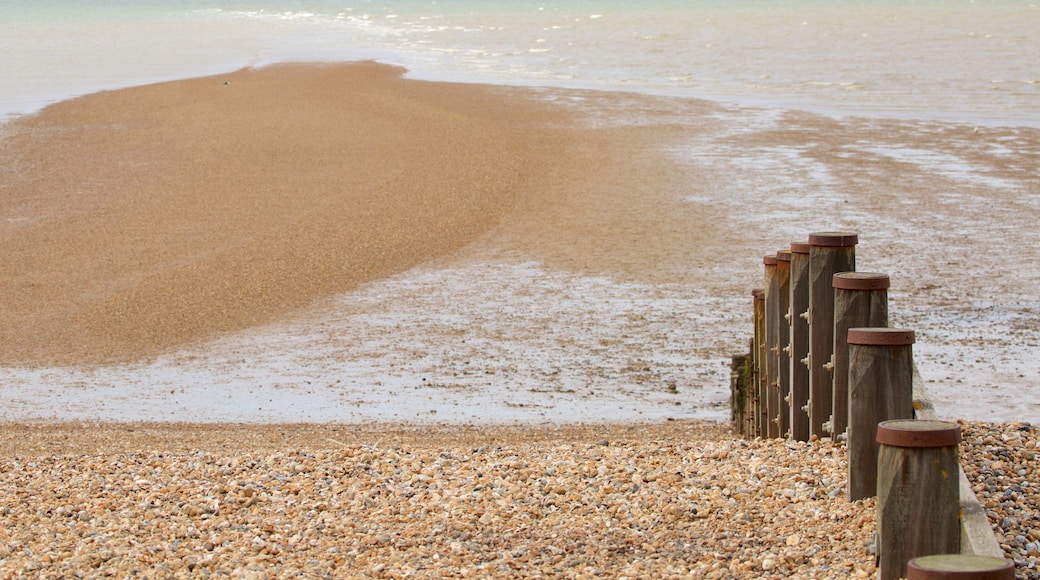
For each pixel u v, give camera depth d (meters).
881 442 4.55
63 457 8.91
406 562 5.95
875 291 6.70
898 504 4.49
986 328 13.45
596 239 18.61
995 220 18.83
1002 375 11.71
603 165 24.52
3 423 11.21
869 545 5.63
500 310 15.14
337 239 19.03
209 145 27.64
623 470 7.51
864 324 6.75
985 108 30.92
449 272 17.12
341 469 7.93
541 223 19.83
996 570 3.60
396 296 16.02
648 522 6.43
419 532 6.45
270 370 13.07
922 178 22.30
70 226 20.52
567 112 31.98
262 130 29.56
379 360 13.29
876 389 5.92
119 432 10.67
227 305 15.83
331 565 5.93
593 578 5.56
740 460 7.41
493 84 39.09
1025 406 10.66
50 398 12.23
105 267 17.84
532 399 11.66
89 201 22.47
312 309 15.58
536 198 21.70
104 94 37.75
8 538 6.51
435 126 29.75
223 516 6.95
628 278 16.38
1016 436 7.38
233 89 38.28
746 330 13.86
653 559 5.82
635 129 28.94
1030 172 22.44
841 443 7.14
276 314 15.41
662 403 11.41
